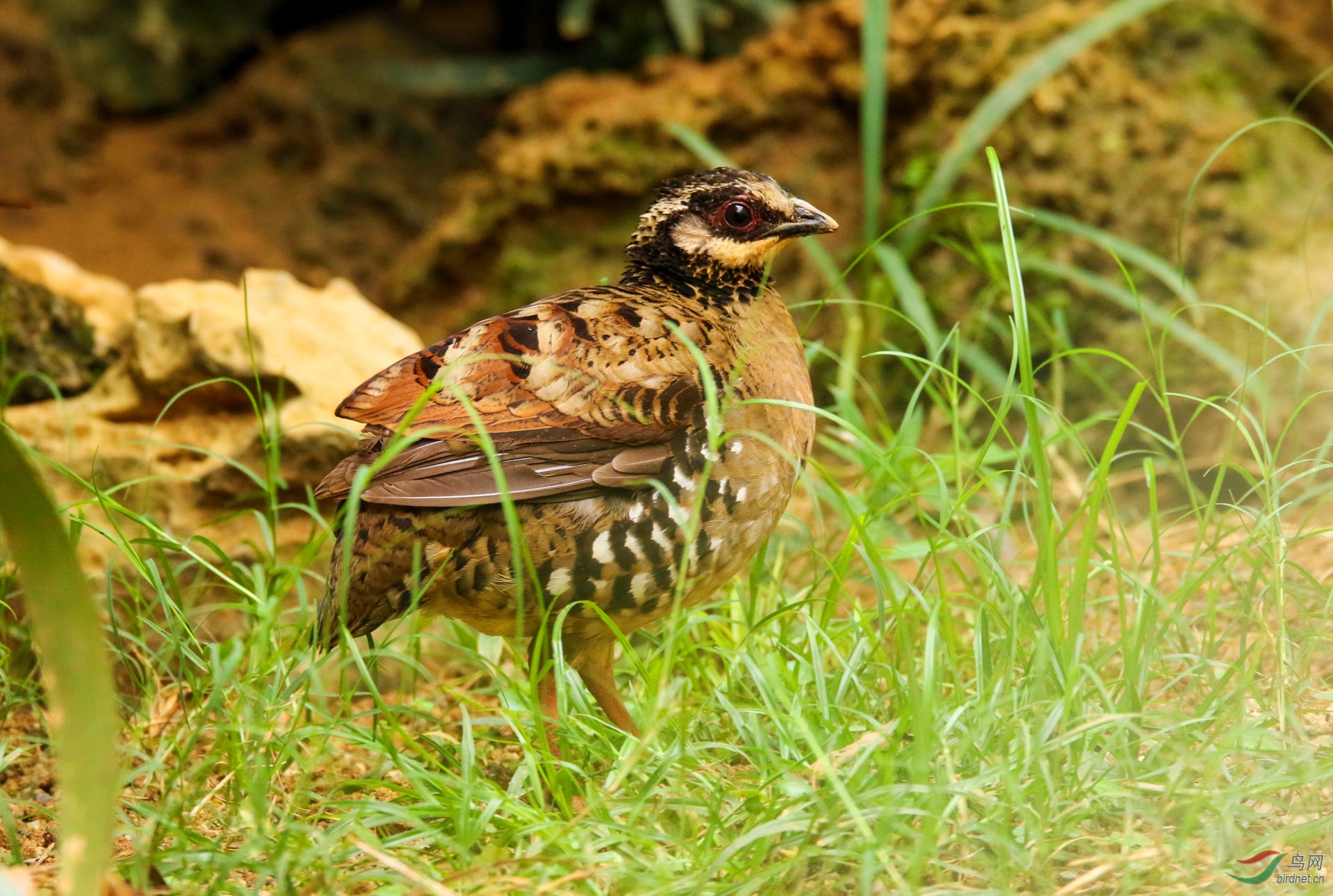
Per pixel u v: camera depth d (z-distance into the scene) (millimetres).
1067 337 11406
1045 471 6465
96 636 4770
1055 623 6406
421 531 6863
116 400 9805
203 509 9359
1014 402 10672
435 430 6039
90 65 17391
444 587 7070
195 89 17984
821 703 6535
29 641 8148
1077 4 13148
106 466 9359
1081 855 5699
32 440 9500
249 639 7555
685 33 16094
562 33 17750
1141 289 11703
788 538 9914
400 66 17812
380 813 6059
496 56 18703
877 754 5812
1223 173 11992
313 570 9406
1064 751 6055
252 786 5984
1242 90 12656
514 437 6844
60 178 16828
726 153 13828
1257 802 5895
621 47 17453
